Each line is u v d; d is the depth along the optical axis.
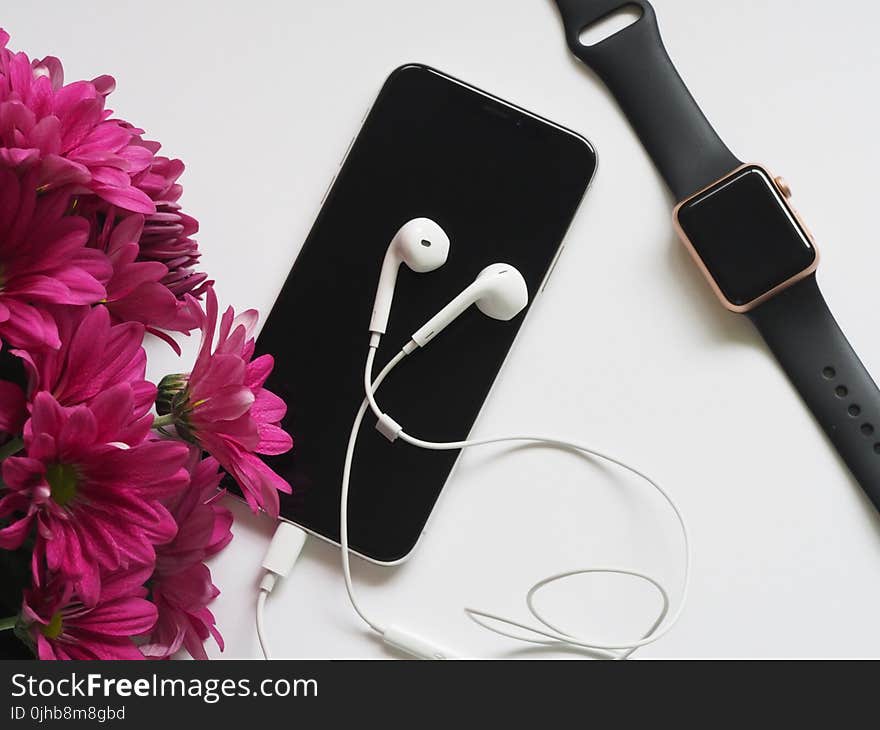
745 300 0.64
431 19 0.67
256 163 0.65
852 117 0.67
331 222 0.64
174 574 0.45
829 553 0.65
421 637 0.62
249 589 0.62
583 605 0.63
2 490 0.40
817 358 0.65
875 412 0.64
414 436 0.63
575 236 0.66
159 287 0.41
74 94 0.39
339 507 0.62
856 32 0.68
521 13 0.67
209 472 0.46
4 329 0.36
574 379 0.65
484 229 0.64
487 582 0.63
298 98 0.66
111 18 0.65
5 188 0.36
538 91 0.67
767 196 0.64
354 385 0.63
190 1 0.66
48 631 0.39
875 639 0.64
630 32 0.67
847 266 0.67
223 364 0.41
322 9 0.66
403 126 0.65
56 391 0.37
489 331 0.64
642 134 0.66
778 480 0.65
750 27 0.68
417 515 0.62
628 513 0.64
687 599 0.64
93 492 0.37
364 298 0.64
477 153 0.65
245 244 0.65
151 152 0.45
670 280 0.66
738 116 0.67
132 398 0.35
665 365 0.65
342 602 0.62
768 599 0.64
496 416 0.64
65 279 0.37
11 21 0.64
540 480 0.64
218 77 0.66
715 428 0.65
